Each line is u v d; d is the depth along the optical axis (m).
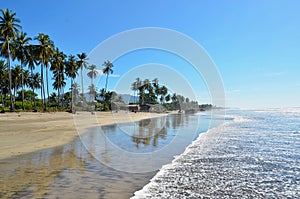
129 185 5.79
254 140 14.97
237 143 13.65
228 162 8.87
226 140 14.91
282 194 5.74
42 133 15.18
